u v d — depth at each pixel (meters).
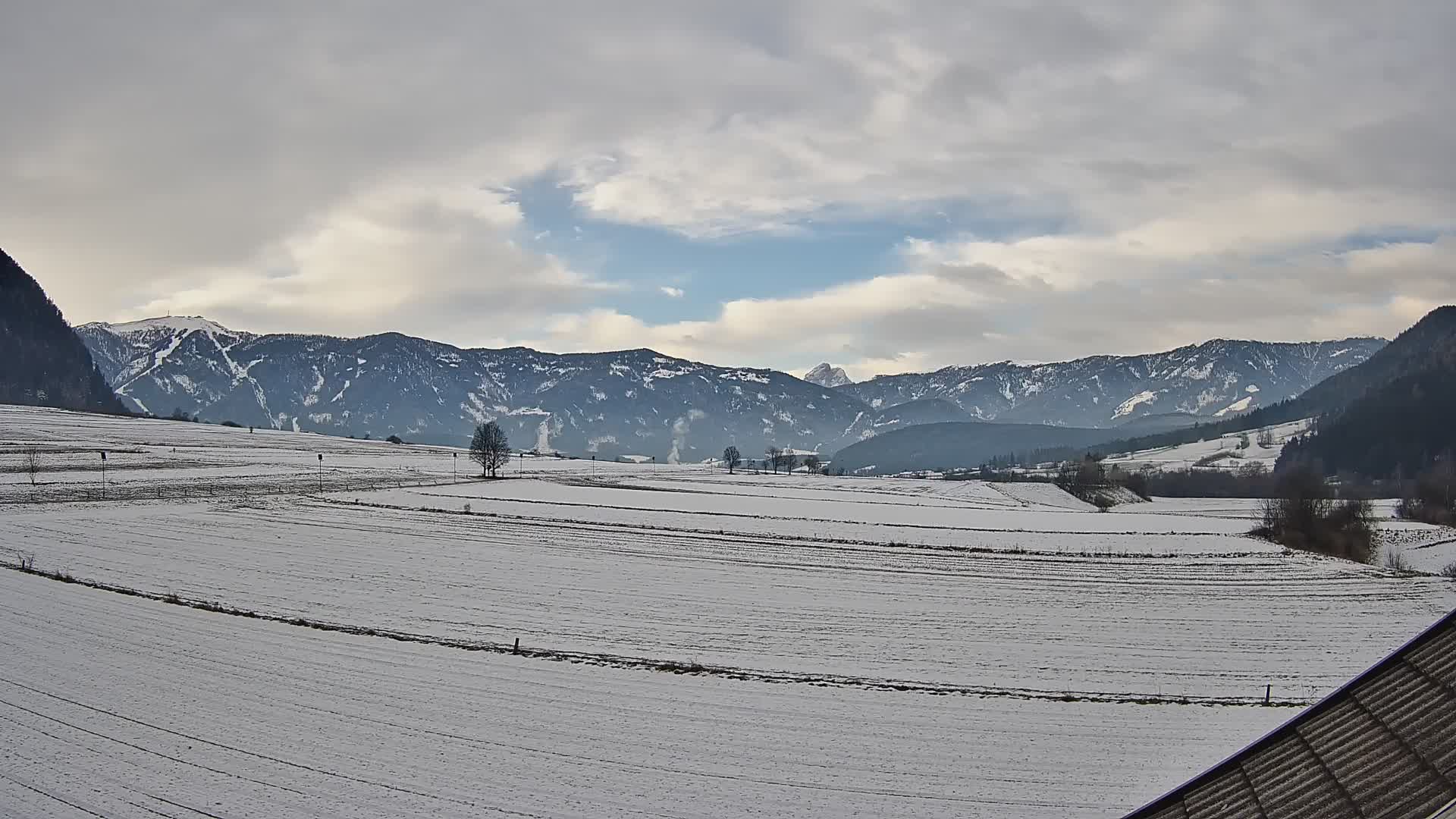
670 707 33.75
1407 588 59.56
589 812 25.08
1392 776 15.01
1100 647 44.44
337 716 31.83
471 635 43.84
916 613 51.19
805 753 29.66
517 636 43.94
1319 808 15.38
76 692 33.59
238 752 28.48
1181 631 47.84
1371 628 48.94
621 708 33.44
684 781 27.27
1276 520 84.62
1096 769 28.83
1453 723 15.05
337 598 51.66
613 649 42.09
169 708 32.16
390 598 51.91
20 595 48.47
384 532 76.19
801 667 39.84
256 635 42.03
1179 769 28.88
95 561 59.41
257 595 51.59
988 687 37.47
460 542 72.31
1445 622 16.97
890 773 28.25
